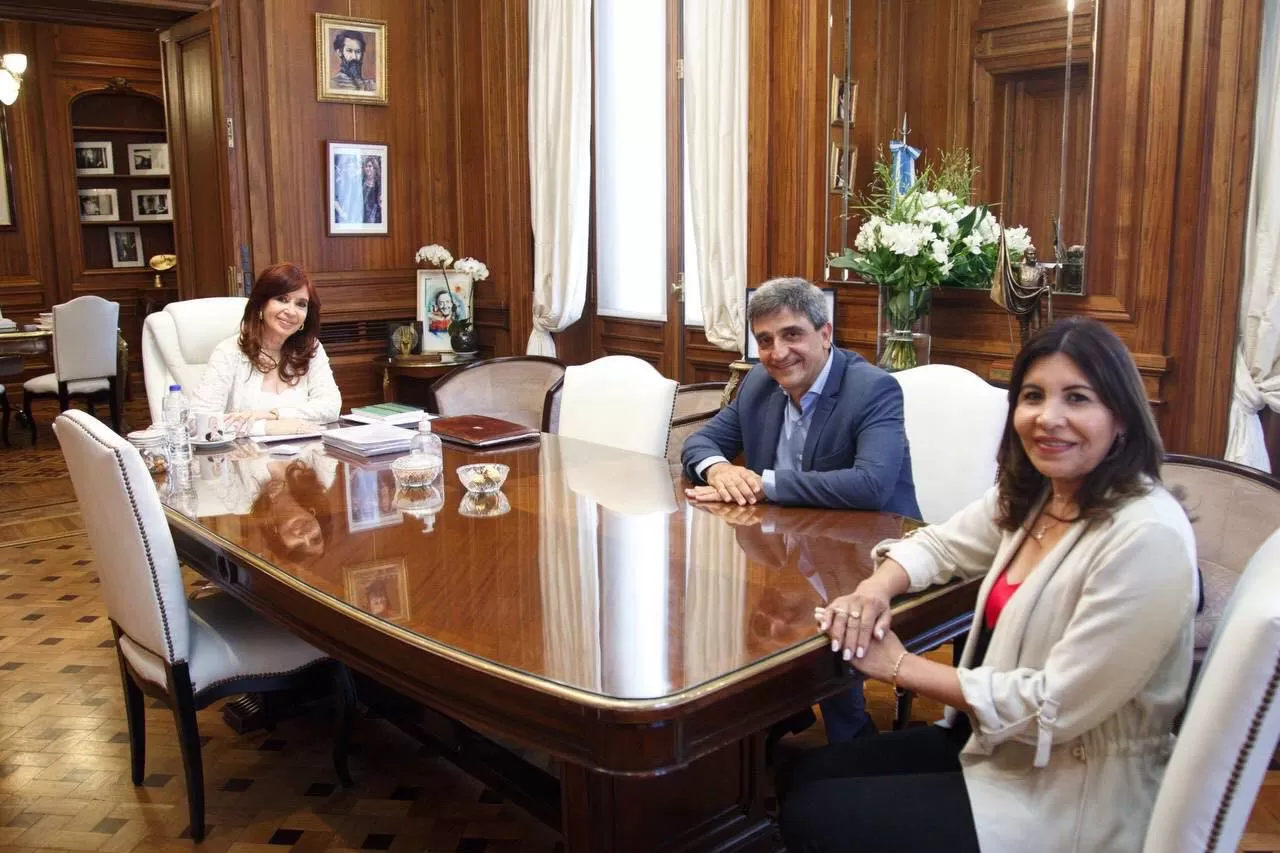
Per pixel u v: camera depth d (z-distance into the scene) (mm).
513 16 6031
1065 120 3826
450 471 3006
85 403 8438
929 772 1885
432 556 2213
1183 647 1554
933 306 4316
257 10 5953
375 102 6395
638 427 3471
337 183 6309
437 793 2805
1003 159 4035
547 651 1721
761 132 4773
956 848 1611
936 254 3791
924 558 1979
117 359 7227
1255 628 1319
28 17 5930
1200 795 1370
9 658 3674
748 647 1733
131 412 8445
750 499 2607
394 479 2914
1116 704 1532
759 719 1729
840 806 1726
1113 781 1561
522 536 2346
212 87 5945
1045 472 1644
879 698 3322
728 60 4863
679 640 1762
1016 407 1693
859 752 1940
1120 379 1592
